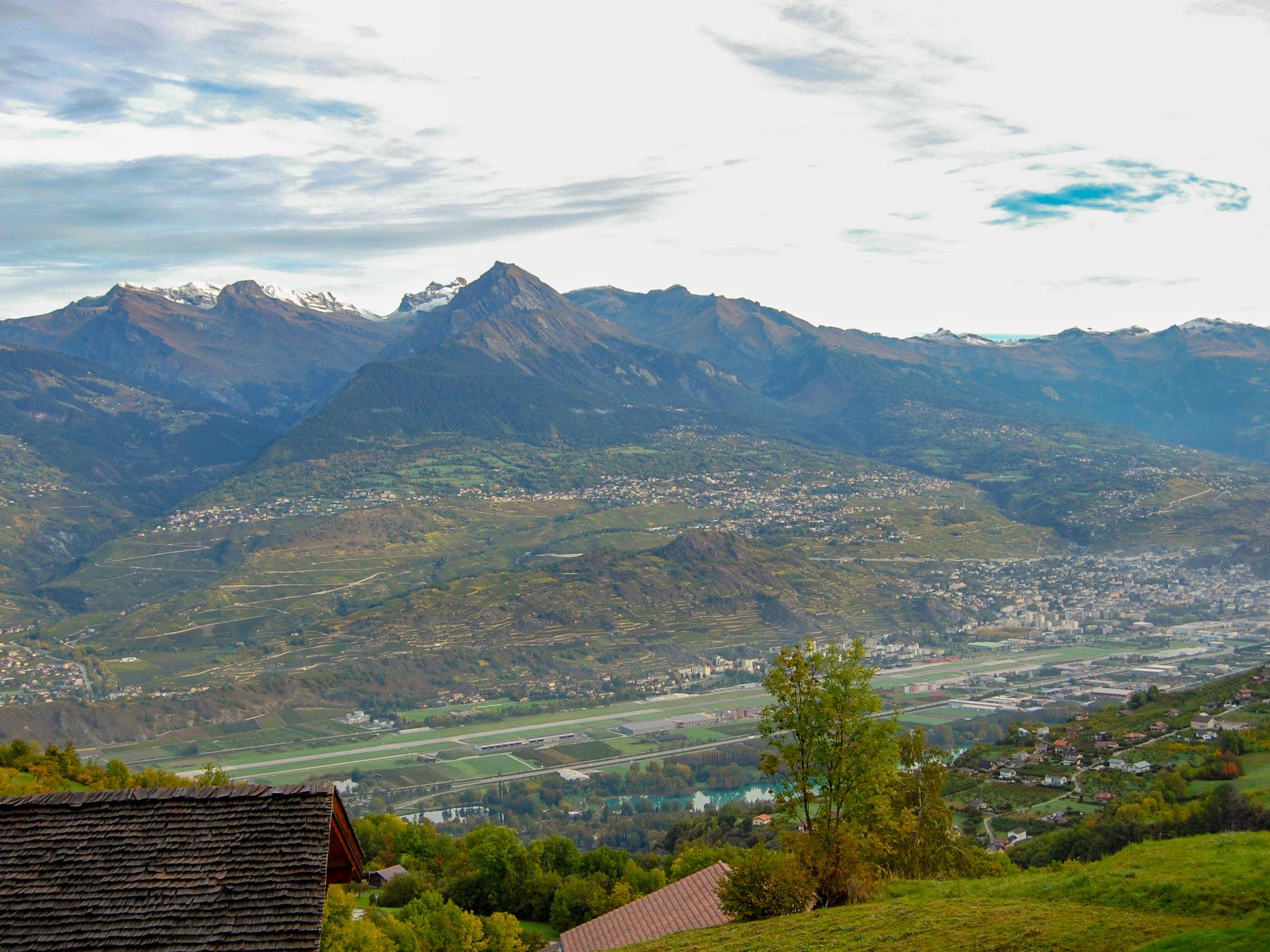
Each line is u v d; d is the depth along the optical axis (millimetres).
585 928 67438
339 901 79562
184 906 27172
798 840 57906
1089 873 48594
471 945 87438
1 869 27969
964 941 40375
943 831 73312
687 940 52312
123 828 29172
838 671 57375
